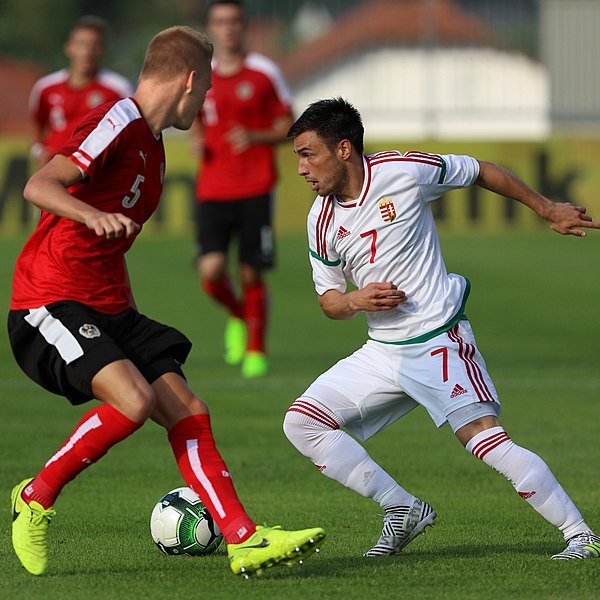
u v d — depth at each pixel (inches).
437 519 836.0
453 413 695.1
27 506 666.2
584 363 1710.1
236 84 1619.1
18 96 4591.5
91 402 1393.9
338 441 716.7
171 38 684.7
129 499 903.1
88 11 5989.2
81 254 669.9
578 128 3358.8
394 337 713.0
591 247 2930.6
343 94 3949.3
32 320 665.0
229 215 1620.3
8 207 2842.0
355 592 627.5
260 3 3966.5
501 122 4200.3
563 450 1104.2
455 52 3786.9
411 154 715.4
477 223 3051.2
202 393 1432.1
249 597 617.0
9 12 5856.3
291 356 1791.3
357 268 721.6
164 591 630.5
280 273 2659.9
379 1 3993.6
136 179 674.8
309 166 699.4
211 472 666.8
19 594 626.8
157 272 2628.0
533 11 3801.7
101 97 1807.3
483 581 651.5
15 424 1241.4
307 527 807.1
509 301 2332.7
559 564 688.4
